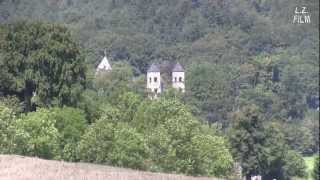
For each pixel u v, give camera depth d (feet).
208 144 380.58
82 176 246.68
